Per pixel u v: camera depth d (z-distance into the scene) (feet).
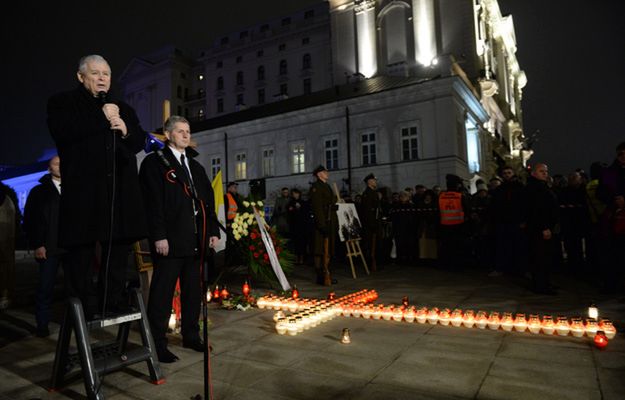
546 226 21.97
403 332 15.31
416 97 74.18
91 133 9.67
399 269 34.55
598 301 20.11
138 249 17.03
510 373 10.95
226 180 96.07
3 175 120.88
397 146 75.77
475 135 86.79
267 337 14.99
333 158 82.79
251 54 197.36
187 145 13.78
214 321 17.57
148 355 10.93
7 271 22.31
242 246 23.68
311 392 10.00
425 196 37.27
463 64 108.06
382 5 121.70
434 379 10.65
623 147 20.66
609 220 21.62
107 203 9.99
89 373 9.60
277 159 89.35
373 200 33.35
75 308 9.95
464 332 15.14
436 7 112.16
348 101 80.18
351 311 18.19
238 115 111.96
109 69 10.41
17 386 11.02
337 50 129.59
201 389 10.43
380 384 10.39
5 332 16.90
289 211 40.57
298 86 184.85
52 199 16.56
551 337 14.21
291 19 195.42
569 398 9.38
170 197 12.96
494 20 150.10
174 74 213.05
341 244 40.78
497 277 28.55
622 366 11.30
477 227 35.37
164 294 12.72
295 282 28.27
